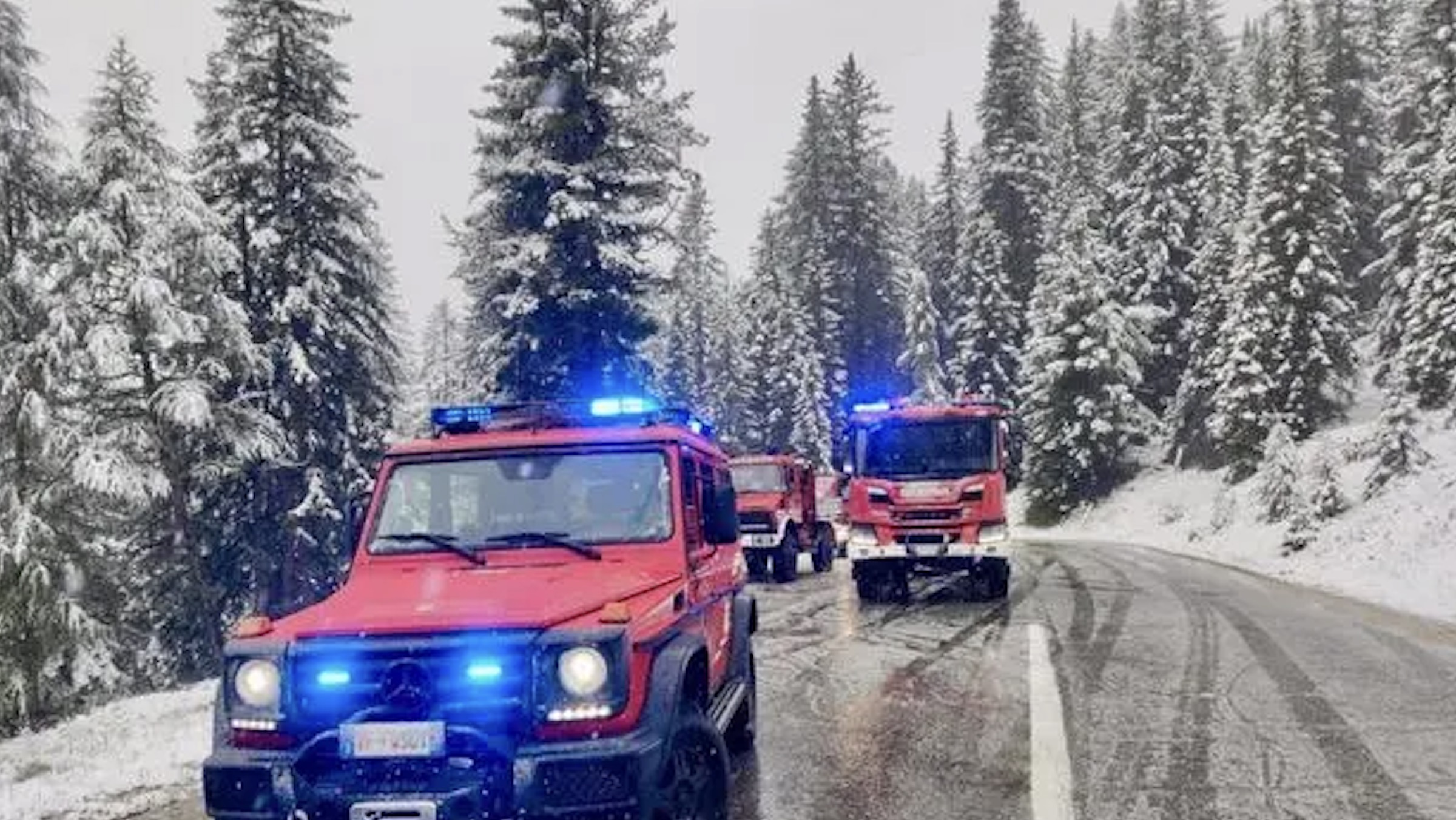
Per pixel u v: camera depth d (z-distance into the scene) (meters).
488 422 7.16
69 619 18.83
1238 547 31.66
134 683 20.94
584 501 6.46
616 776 4.54
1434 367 37.06
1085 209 51.38
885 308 65.38
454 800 4.46
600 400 7.14
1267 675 10.77
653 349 70.69
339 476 26.19
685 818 5.26
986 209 61.72
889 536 17.88
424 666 4.69
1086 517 49.78
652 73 27.67
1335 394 44.06
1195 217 53.03
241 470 24.14
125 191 21.22
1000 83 62.25
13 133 21.62
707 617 6.66
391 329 29.78
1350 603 17.03
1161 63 56.06
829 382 62.66
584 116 26.48
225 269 23.75
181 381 21.75
